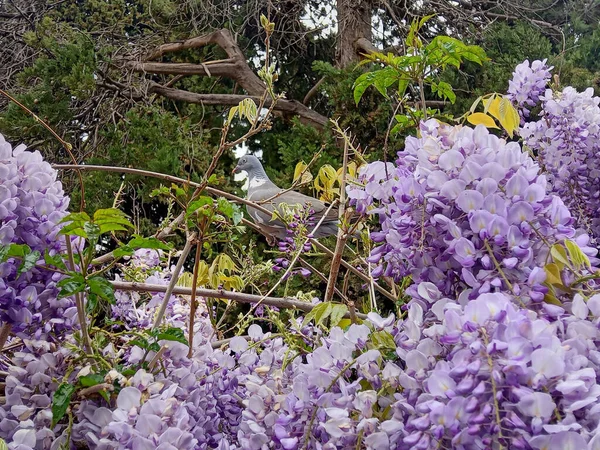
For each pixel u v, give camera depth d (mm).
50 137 6590
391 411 1107
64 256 1290
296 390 1179
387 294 1868
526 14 8352
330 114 7977
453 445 943
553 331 1017
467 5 8266
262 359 1438
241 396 1446
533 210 1127
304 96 9328
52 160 6965
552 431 862
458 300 1137
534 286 1080
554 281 1122
